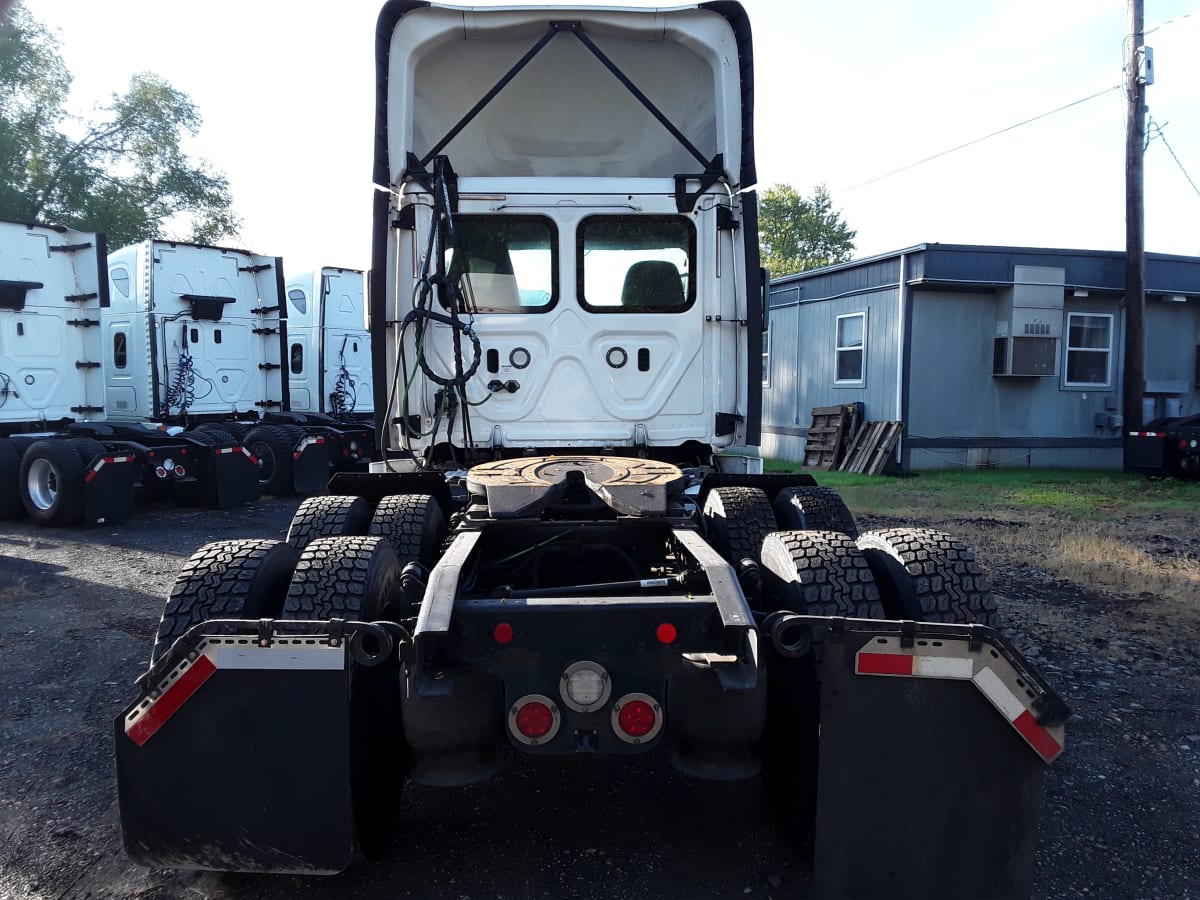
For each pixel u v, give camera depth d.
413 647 2.43
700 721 2.54
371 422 13.54
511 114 5.07
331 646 2.38
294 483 11.68
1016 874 2.37
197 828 2.43
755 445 4.72
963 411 14.16
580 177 4.70
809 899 2.71
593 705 2.48
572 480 3.61
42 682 4.62
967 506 10.48
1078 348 14.52
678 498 3.62
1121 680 4.61
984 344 14.14
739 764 2.61
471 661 2.49
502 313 4.68
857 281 14.94
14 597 6.36
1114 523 9.33
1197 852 2.98
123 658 5.00
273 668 2.38
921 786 2.35
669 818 3.25
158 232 30.11
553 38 4.70
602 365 4.70
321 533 3.95
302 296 14.42
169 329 11.29
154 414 11.14
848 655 2.35
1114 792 3.41
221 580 2.79
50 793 3.41
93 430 10.06
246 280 12.38
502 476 3.60
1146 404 15.05
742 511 4.07
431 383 4.67
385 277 4.61
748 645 2.46
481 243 4.67
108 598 6.35
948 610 2.79
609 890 2.77
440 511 4.36
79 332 10.25
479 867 2.91
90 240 10.08
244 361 12.38
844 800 2.35
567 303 4.68
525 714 2.48
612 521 3.35
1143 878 2.83
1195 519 9.57
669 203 4.66
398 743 2.89
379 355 4.64
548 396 4.70
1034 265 13.77
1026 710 2.32
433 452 4.75
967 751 2.34
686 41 4.67
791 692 2.79
